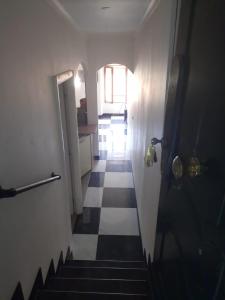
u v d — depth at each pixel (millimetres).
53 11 2041
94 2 2107
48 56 1892
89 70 4535
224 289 625
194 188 891
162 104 1630
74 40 3131
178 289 1069
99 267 2191
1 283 1132
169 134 1243
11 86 1222
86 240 2924
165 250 1352
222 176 662
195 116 907
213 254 694
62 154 2342
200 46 876
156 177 1856
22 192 1258
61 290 1797
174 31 1367
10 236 1221
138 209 3322
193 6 958
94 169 4789
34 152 1568
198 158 849
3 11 1136
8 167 1190
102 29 3641
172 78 1194
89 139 4480
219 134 697
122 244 2855
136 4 2186
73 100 2936
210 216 731
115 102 9219
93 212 3459
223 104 683
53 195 2039
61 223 2320
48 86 1891
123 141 6406
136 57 3928
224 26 687
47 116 1865
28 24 1457
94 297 1677
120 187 4117
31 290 1530
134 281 1906
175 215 1151
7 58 1179
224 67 685
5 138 1156
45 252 1818
